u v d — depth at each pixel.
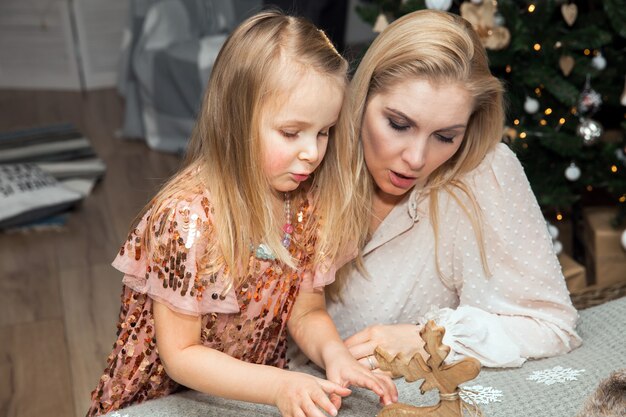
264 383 0.99
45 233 2.87
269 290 1.13
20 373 2.09
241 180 1.05
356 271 1.31
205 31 3.53
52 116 4.01
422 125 1.11
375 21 2.06
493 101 1.18
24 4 4.27
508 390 1.07
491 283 1.27
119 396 1.19
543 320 1.24
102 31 4.34
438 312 1.22
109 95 4.29
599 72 1.98
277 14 1.08
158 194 1.09
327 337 1.15
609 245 2.16
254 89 1.02
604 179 2.11
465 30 1.13
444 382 0.87
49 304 2.42
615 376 0.86
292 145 1.03
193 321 1.06
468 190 1.24
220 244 1.05
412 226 1.27
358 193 1.20
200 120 1.09
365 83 1.14
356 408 1.05
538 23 1.97
